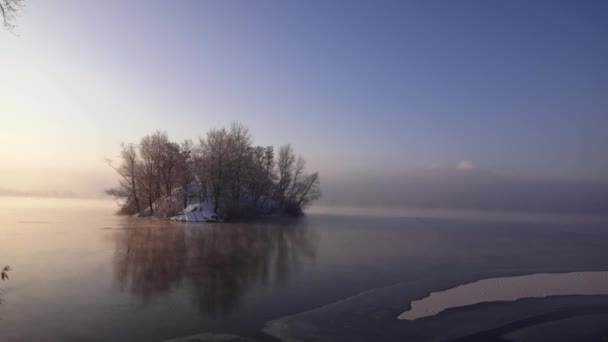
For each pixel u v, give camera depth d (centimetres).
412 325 1598
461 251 3656
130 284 2156
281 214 8794
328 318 1656
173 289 2080
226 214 6738
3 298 1848
